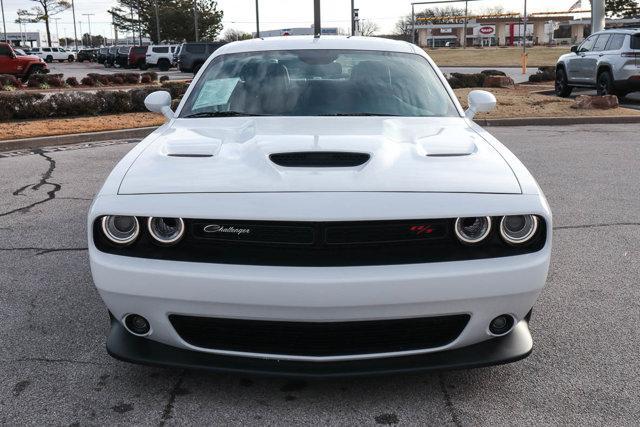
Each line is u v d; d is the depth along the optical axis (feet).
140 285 8.05
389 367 8.32
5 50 99.91
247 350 8.44
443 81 13.32
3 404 8.93
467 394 9.18
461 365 8.46
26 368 9.96
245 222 7.98
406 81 12.87
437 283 7.86
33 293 13.08
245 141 10.01
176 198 8.22
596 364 10.08
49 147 33.71
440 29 327.06
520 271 8.10
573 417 8.62
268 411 8.74
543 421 8.53
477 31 324.39
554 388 9.36
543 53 181.57
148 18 246.88
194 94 12.85
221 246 8.10
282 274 7.79
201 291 7.89
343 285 7.71
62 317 11.90
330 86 12.60
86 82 84.79
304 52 13.64
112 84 89.76
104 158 29.63
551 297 12.87
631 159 28.09
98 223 8.36
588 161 27.66
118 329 9.16
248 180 8.45
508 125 41.32
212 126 11.25
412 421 8.52
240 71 13.14
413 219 7.93
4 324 11.60
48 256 15.40
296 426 8.40
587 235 17.06
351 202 7.98
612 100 46.47
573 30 315.78
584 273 14.23
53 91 74.13
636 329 11.35
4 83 75.51
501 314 8.34
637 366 10.01
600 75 52.21
